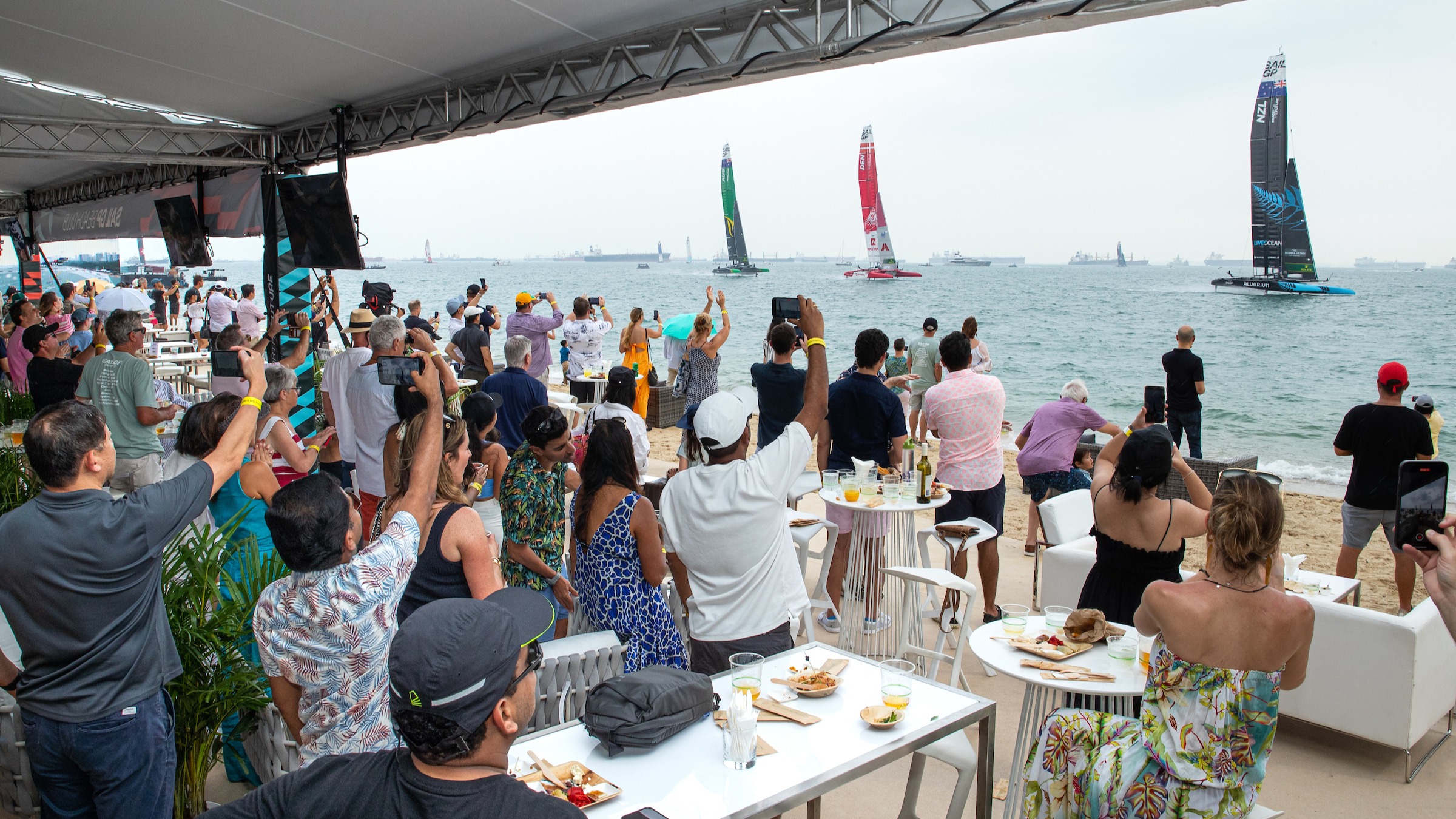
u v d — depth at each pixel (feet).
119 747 7.59
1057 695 11.21
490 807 4.06
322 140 32.27
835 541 17.85
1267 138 159.84
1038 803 8.75
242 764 11.47
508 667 4.16
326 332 34.94
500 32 21.40
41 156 32.37
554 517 11.76
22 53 24.27
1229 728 7.82
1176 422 29.91
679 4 19.06
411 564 7.50
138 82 27.25
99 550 7.26
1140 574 11.12
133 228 47.60
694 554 9.74
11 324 43.91
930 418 17.76
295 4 19.58
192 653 9.50
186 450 12.55
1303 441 56.59
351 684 7.09
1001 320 159.84
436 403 8.30
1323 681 13.24
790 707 8.27
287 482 15.11
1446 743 13.79
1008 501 29.89
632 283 327.26
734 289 263.08
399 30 21.44
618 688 7.65
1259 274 179.11
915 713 8.23
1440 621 12.92
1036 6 14.94
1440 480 7.08
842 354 122.72
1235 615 7.77
